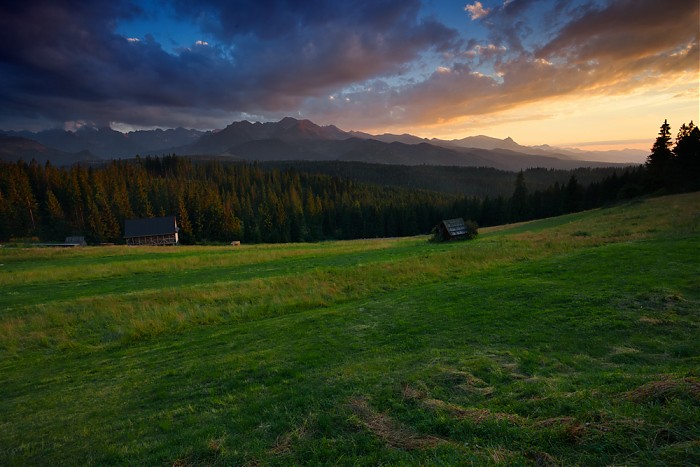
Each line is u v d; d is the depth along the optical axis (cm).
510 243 2800
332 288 1911
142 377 990
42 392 977
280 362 947
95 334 1519
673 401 460
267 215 10031
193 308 1722
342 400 657
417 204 11438
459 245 3597
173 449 573
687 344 738
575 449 415
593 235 2614
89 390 941
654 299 1025
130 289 2388
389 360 856
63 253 4259
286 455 514
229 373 917
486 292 1386
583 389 562
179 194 10156
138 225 8050
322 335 1151
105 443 638
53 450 639
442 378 693
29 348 1410
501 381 671
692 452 363
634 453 386
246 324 1491
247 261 3506
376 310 1390
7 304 2023
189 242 8762
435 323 1121
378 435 529
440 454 455
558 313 1037
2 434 731
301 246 5322
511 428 481
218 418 673
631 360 704
